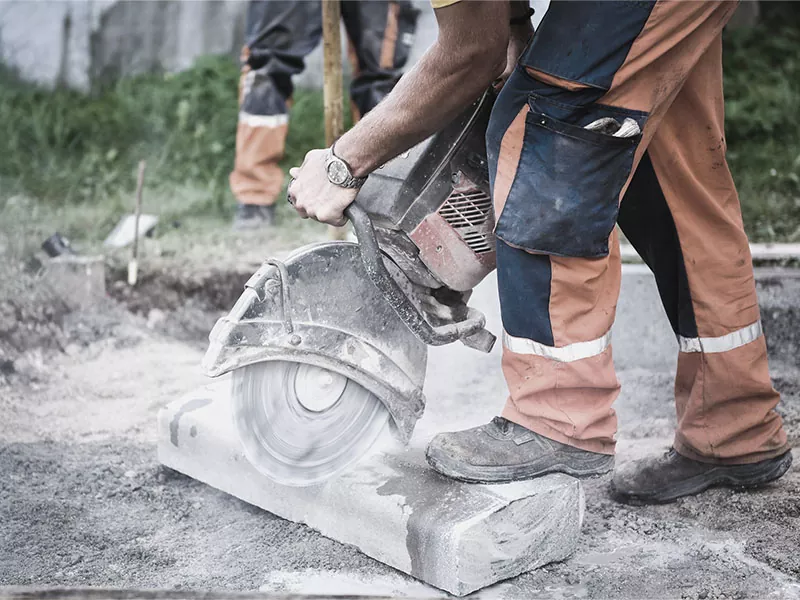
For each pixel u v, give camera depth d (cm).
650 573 242
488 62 211
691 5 216
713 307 263
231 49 841
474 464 240
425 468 253
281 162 695
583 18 214
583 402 240
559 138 220
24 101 764
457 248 246
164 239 542
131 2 823
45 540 260
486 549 229
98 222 568
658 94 226
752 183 582
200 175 680
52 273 465
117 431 345
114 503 287
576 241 224
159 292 479
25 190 632
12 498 285
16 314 434
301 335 241
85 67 824
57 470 308
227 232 561
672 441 334
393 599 218
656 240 266
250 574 241
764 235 506
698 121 251
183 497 292
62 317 449
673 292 272
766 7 792
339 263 245
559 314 233
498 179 229
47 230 543
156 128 738
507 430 245
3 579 238
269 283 238
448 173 239
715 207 258
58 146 707
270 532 265
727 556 250
